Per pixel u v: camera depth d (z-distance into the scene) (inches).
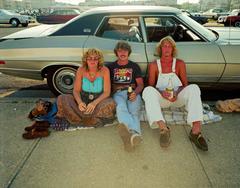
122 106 122.2
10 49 163.6
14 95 186.7
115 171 101.9
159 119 119.3
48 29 179.5
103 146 118.0
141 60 153.6
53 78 167.3
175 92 131.4
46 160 108.5
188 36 157.2
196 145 117.2
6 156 110.9
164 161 107.8
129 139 112.3
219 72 155.3
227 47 152.1
